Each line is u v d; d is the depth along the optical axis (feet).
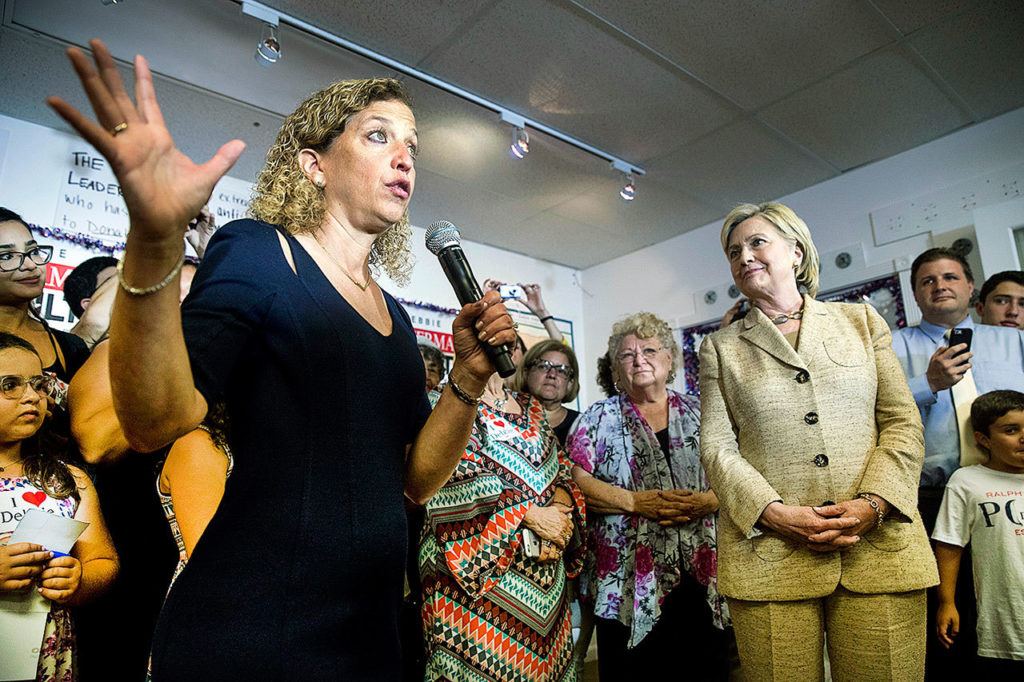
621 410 7.20
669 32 7.97
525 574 5.23
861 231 11.38
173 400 1.81
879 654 3.88
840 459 4.26
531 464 5.82
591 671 9.26
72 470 4.38
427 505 5.24
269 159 2.89
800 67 8.74
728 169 11.46
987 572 5.93
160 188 1.63
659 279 14.78
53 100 1.44
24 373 4.14
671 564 6.13
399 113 2.90
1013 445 6.00
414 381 2.77
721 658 6.13
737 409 4.78
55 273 9.02
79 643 4.65
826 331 4.66
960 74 8.99
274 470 2.15
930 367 6.58
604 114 9.67
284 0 7.19
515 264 15.35
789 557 4.13
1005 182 9.78
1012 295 7.66
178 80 8.29
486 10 7.49
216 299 2.09
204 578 2.06
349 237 2.78
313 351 2.23
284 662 1.99
